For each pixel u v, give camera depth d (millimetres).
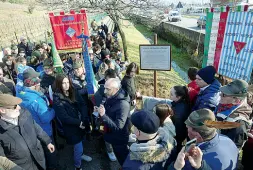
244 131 2191
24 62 4926
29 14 22141
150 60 4766
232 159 1759
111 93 2824
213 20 4367
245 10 3711
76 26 5852
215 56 4484
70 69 5035
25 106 2818
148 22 8438
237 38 3934
